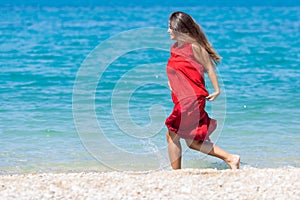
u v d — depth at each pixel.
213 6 191.00
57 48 61.47
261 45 66.06
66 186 16.52
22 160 21.41
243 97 33.47
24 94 34.62
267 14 130.62
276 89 36.28
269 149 22.91
